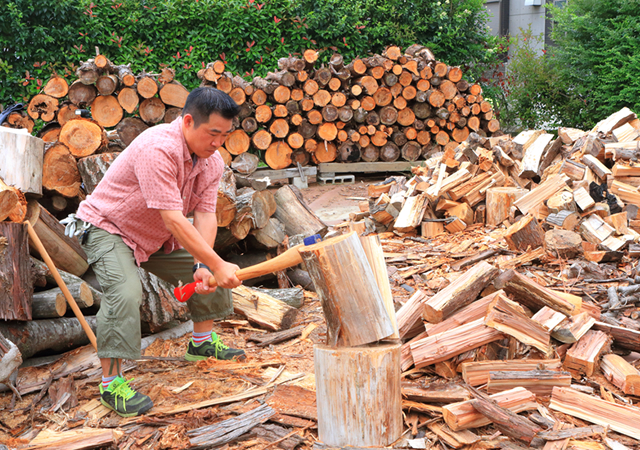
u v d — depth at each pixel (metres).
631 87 10.30
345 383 2.17
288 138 9.02
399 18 12.13
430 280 4.39
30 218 3.55
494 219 5.69
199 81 10.59
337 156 9.64
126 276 2.63
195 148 2.56
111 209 2.65
